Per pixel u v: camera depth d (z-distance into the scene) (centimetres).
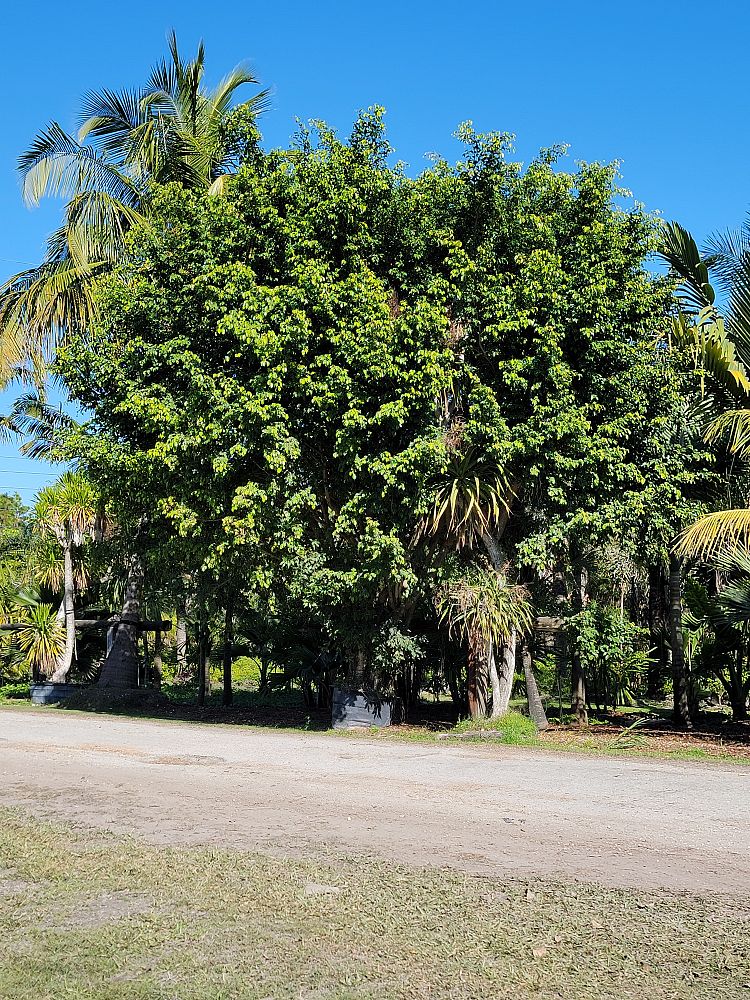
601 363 1445
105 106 2403
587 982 430
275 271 1457
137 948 470
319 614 1570
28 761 1111
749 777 1025
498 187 1462
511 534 1627
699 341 1515
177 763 1102
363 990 421
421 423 1364
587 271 1419
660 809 818
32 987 424
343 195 1405
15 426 2541
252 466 1445
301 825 746
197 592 1844
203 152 2242
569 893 554
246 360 1414
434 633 1739
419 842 687
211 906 533
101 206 2184
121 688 2188
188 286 1459
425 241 1450
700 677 1859
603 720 1803
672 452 1497
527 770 1066
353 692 1617
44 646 2327
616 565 1781
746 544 1391
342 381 1320
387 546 1362
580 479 1419
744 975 437
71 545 2384
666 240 1698
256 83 2531
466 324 1462
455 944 475
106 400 1588
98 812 802
